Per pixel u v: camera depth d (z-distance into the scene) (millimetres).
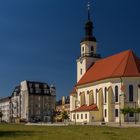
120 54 131875
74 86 154375
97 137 50469
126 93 116375
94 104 131750
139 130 71375
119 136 52969
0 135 56594
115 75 119625
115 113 118812
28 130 74500
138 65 122125
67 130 72938
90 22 151000
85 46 150750
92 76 138500
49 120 199125
